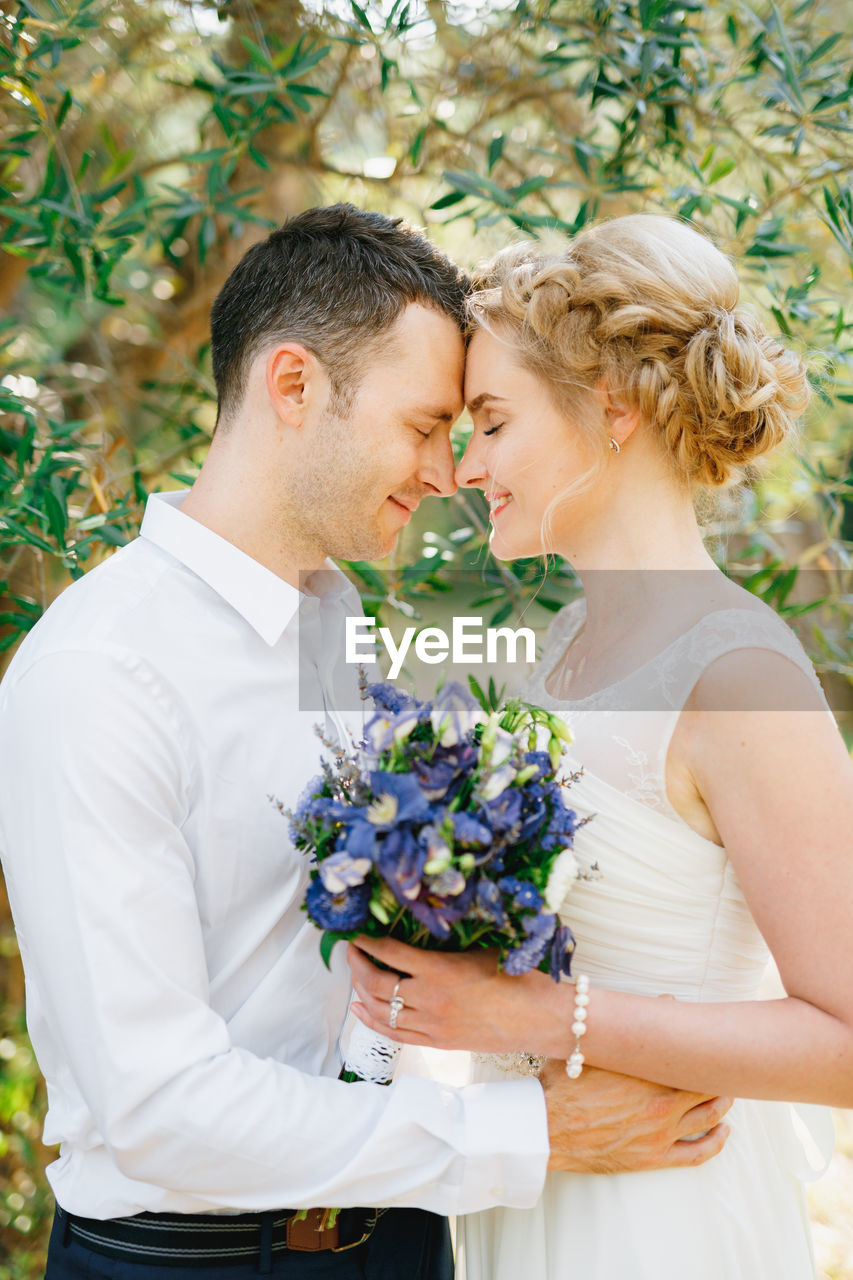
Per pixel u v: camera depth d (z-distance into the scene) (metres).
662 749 1.47
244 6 2.83
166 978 1.37
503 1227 1.61
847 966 1.32
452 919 1.20
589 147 2.66
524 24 2.79
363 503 1.71
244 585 1.61
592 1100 1.46
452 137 3.04
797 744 1.37
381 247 1.68
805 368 1.75
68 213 2.43
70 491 2.54
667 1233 1.49
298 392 1.66
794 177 3.04
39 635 1.54
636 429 1.65
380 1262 1.58
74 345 3.29
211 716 1.53
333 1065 1.64
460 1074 2.07
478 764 1.27
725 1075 1.36
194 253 3.23
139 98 3.15
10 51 2.41
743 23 2.75
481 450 1.74
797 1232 1.64
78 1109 1.50
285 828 1.58
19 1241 2.94
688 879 1.50
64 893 1.36
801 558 2.96
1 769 1.47
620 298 1.60
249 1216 1.48
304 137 3.10
